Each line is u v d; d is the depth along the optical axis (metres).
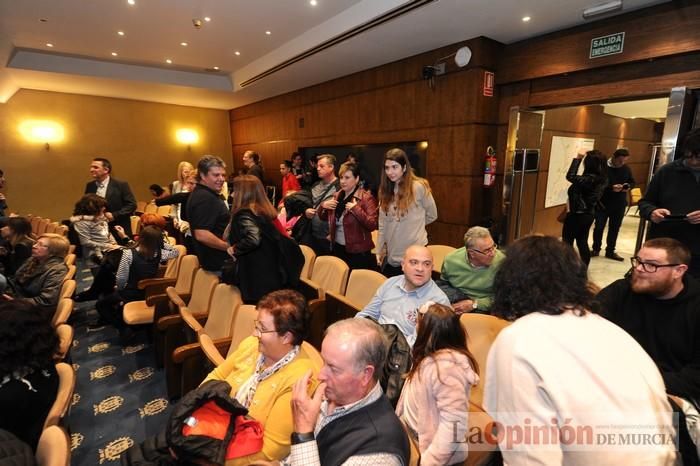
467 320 1.77
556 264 0.79
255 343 1.57
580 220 4.15
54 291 2.78
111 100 7.98
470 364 1.21
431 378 1.19
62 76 6.25
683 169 2.17
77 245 5.55
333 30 4.12
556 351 0.70
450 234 4.36
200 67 6.66
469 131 4.03
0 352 1.27
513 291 0.82
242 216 2.17
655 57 2.94
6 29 4.66
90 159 7.89
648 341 1.53
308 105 6.71
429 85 4.41
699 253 2.14
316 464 0.96
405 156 2.59
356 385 1.01
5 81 6.25
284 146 7.61
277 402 1.25
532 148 4.12
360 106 5.52
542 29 3.52
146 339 3.14
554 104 3.70
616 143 7.84
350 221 2.96
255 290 2.25
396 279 2.03
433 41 4.02
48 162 7.48
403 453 0.95
